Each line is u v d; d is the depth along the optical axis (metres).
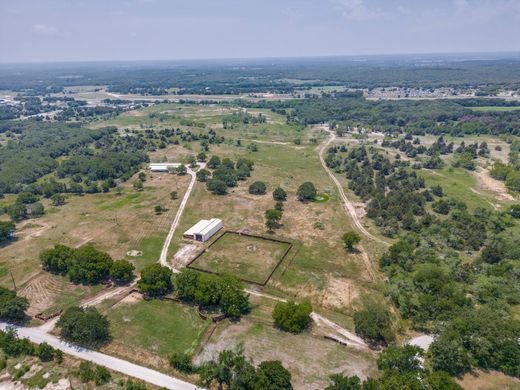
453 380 60.84
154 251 109.75
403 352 64.44
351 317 82.25
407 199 141.00
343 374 64.75
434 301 78.94
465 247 111.56
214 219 127.94
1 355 68.25
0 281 93.69
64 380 62.97
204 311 82.19
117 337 74.25
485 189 161.25
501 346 65.81
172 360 66.19
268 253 109.31
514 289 86.88
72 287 91.62
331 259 106.50
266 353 70.06
